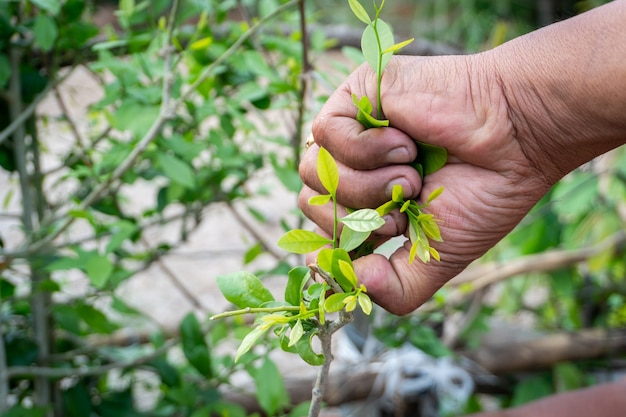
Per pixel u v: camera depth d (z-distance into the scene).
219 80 0.80
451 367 0.97
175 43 0.72
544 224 1.21
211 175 0.80
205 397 0.75
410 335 0.81
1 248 0.77
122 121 0.71
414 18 3.01
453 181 0.49
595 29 0.47
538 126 0.48
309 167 0.50
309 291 0.49
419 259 0.49
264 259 1.52
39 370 0.75
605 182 1.32
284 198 1.70
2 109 0.77
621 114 0.47
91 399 0.80
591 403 0.78
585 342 1.08
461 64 0.49
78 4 0.74
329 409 0.98
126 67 0.71
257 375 0.68
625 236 1.13
